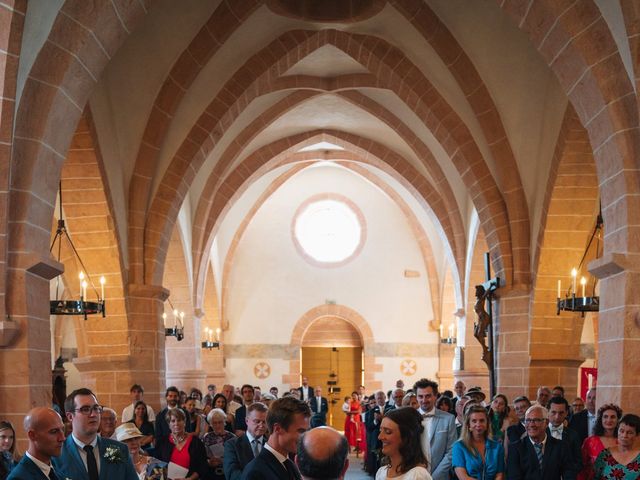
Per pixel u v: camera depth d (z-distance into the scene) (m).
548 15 8.58
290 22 13.77
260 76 14.23
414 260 26.70
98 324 13.21
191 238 19.39
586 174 12.55
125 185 13.39
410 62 14.26
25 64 7.34
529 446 6.91
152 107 13.16
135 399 11.02
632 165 8.10
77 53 7.59
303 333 26.36
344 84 16.61
